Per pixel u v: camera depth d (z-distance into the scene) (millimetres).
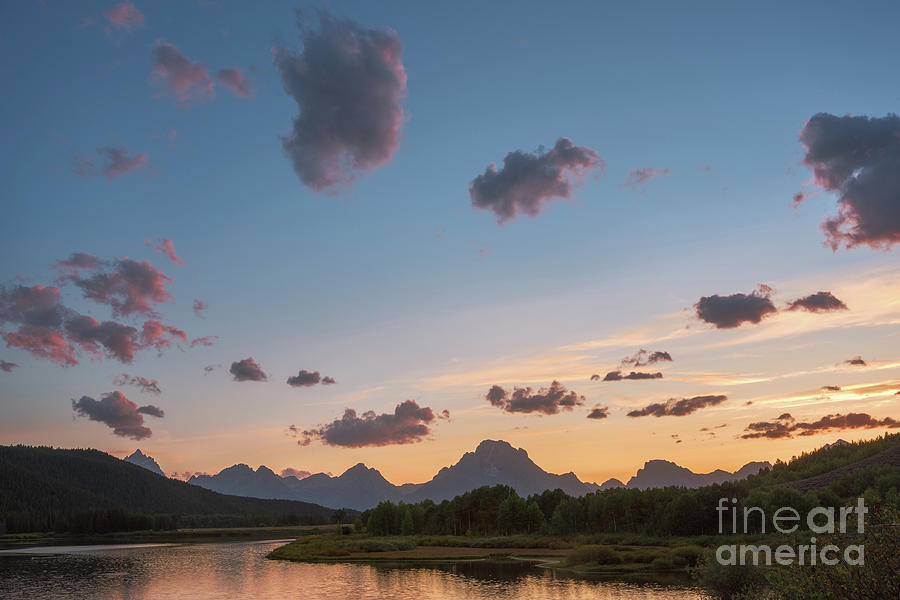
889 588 18469
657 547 136000
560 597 78250
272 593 87062
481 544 169000
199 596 85375
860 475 151000
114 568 128250
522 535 185500
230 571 119312
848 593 19016
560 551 148750
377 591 87188
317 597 82438
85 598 84750
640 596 77875
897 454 181250
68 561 148250
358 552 156750
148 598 84062
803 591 20312
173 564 136625
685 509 148500
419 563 130000
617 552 120812
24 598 85438
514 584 91625
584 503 185750
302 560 142750
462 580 97812
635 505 170000
